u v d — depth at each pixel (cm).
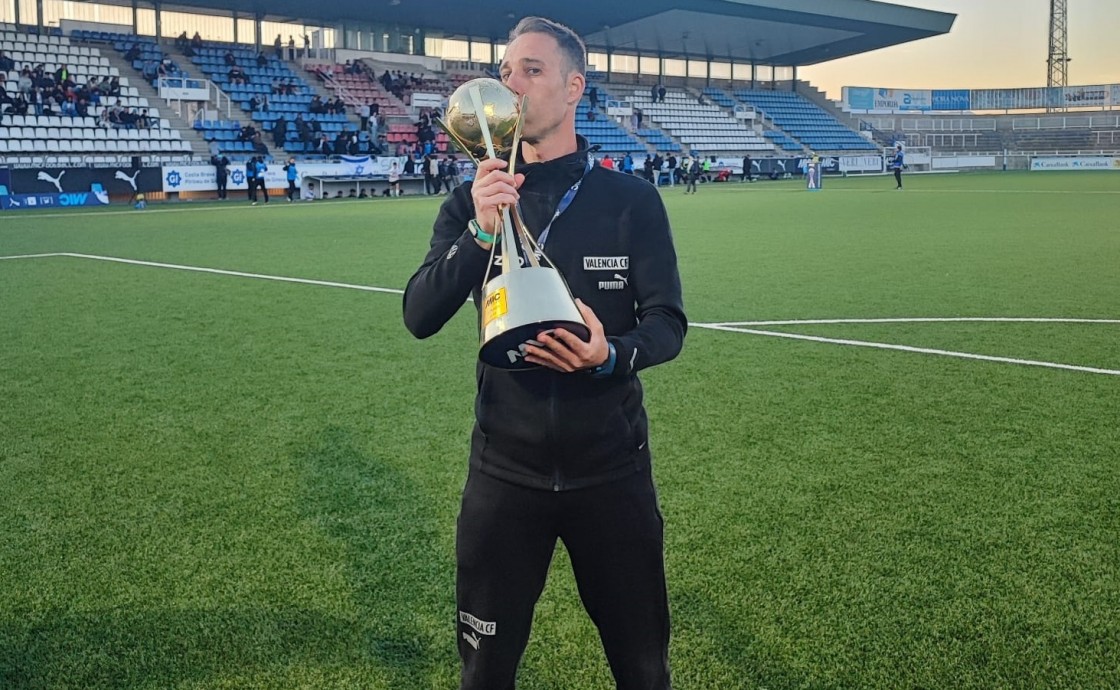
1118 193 2838
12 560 337
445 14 3909
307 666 268
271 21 3931
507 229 178
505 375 195
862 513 373
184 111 3222
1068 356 648
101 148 2889
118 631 288
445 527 364
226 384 586
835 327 759
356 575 324
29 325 788
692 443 463
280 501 392
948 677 258
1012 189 3169
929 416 507
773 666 266
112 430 492
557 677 264
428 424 499
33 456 450
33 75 2884
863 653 271
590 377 191
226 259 1265
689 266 1165
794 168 4862
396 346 702
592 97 4544
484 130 184
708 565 328
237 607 302
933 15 4616
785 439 469
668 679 209
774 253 1306
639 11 3956
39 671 266
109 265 1195
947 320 784
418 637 283
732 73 5659
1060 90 6488
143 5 3609
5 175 2469
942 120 6562
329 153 3344
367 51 4081
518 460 194
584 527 196
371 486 409
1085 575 317
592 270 195
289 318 820
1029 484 404
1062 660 266
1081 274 1059
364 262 1228
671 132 4753
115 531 362
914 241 1455
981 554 334
